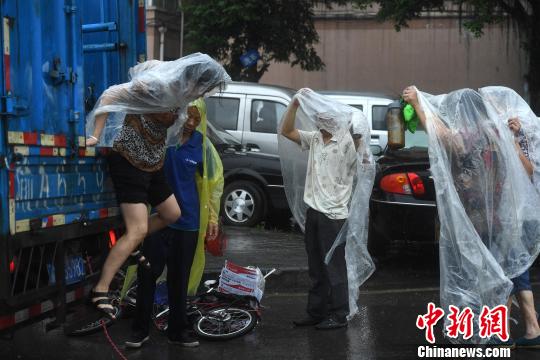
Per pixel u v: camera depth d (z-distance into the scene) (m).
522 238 5.79
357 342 6.15
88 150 5.39
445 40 29.05
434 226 8.45
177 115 5.53
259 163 11.32
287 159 7.20
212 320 6.27
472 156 5.66
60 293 5.07
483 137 5.69
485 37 28.53
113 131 5.38
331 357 5.74
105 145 5.38
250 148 11.87
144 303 5.92
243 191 11.36
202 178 6.20
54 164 4.95
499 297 5.65
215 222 6.38
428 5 22.45
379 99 14.01
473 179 5.67
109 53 6.30
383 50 29.70
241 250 9.44
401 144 6.21
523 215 5.75
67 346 5.98
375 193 8.76
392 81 29.72
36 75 4.74
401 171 8.61
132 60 6.40
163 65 5.29
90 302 5.32
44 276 5.01
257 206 11.32
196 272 6.35
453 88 29.05
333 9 29.91
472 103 5.74
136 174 5.40
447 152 5.69
